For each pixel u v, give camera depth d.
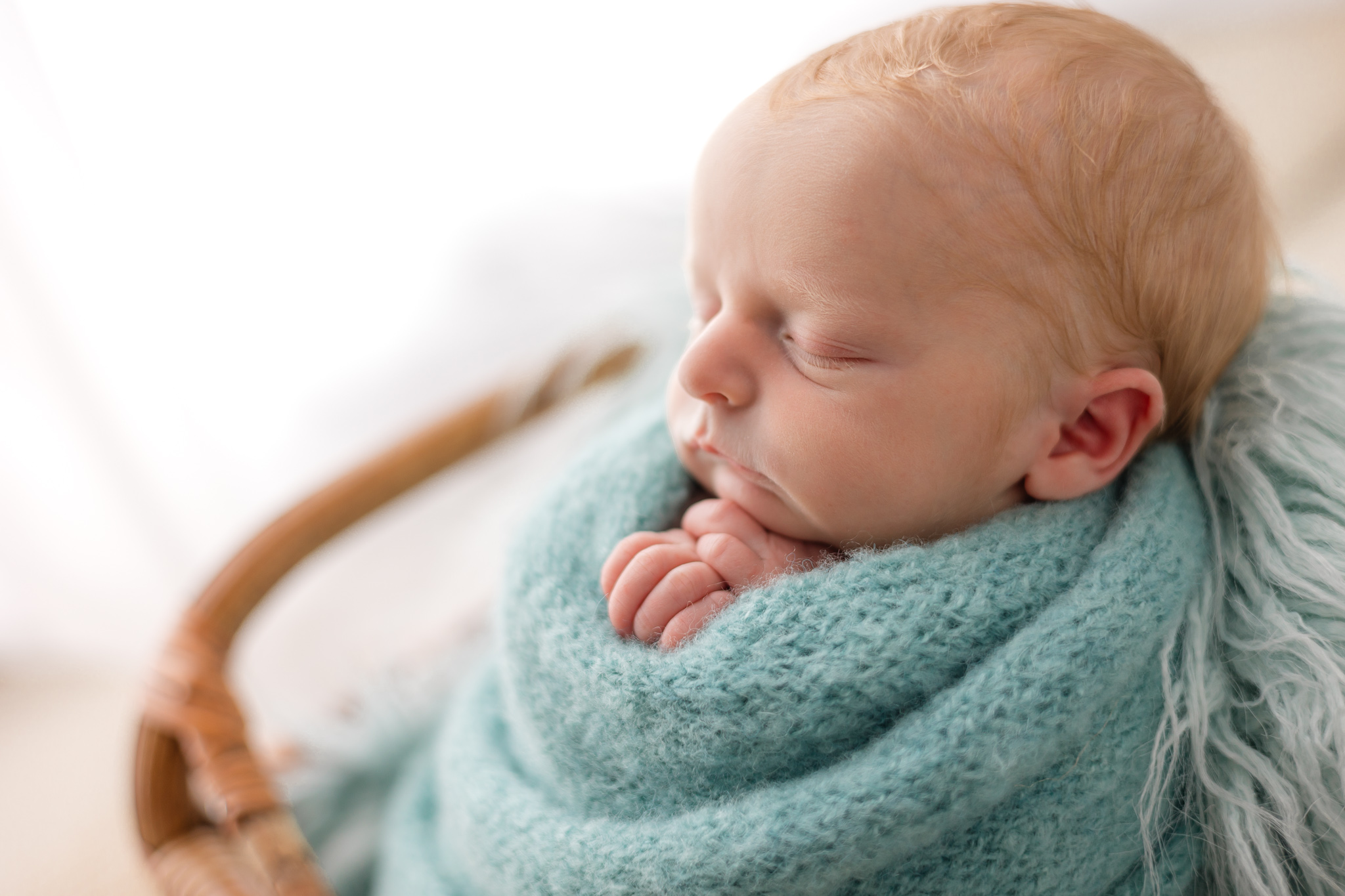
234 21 1.00
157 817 0.69
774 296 0.47
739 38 1.01
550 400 0.93
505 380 0.93
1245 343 0.54
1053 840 0.44
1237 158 0.50
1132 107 0.46
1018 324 0.46
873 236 0.44
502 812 0.54
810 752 0.45
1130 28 0.51
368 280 1.14
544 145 1.10
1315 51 0.85
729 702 0.44
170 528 1.20
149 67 1.00
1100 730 0.45
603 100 1.07
